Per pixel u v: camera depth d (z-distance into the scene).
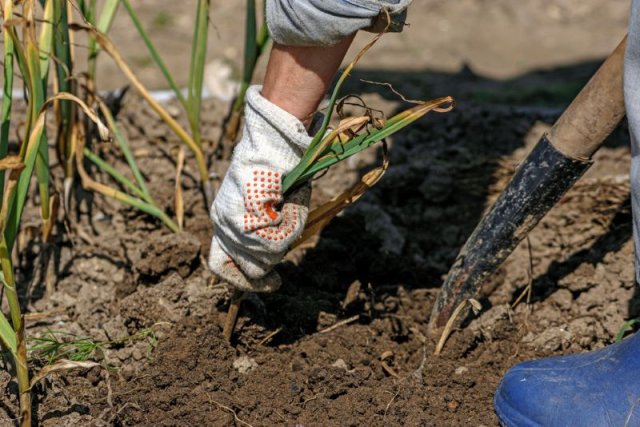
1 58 4.65
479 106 4.62
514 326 3.27
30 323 3.37
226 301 3.26
